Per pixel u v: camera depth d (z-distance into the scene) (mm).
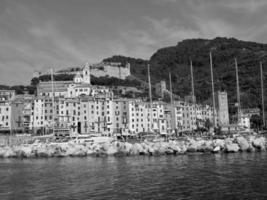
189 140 112375
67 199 42250
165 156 94188
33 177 61469
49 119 184625
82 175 61969
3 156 116938
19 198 43812
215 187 46094
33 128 184250
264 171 57906
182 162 76750
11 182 56219
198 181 50938
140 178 55906
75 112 187250
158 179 54188
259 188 44531
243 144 99250
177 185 48438
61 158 103438
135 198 41562
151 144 106438
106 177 58469
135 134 176375
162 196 42094
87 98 192875
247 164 68125
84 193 45312
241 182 48844
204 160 78938
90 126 185625
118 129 189125
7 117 184500
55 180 57031
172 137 136875
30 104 188250
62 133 162750
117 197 42406
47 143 123688
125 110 192750
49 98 190500
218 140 104250
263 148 101062
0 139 155875
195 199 40219
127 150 104125
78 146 113250
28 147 118312
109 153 105188
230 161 74562
